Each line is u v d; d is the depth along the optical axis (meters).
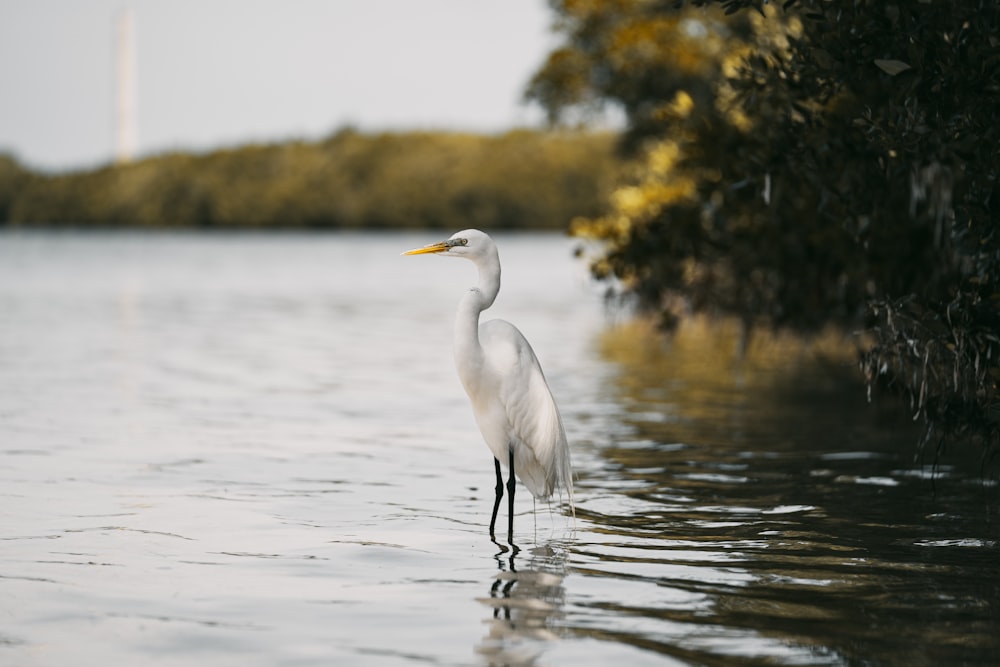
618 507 8.46
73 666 5.09
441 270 55.34
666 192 19.05
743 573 6.61
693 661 5.16
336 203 112.38
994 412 8.09
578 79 30.67
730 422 12.64
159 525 7.73
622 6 28.86
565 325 26.03
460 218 110.50
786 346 20.92
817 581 6.44
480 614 5.83
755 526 7.82
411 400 14.32
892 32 7.50
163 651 5.29
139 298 34.22
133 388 15.10
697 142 13.38
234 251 73.25
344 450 10.79
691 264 17.17
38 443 10.95
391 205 111.69
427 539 7.42
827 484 9.33
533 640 5.44
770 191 10.12
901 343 8.57
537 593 6.20
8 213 114.38
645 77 29.50
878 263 11.95
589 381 16.34
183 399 14.16
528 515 8.16
